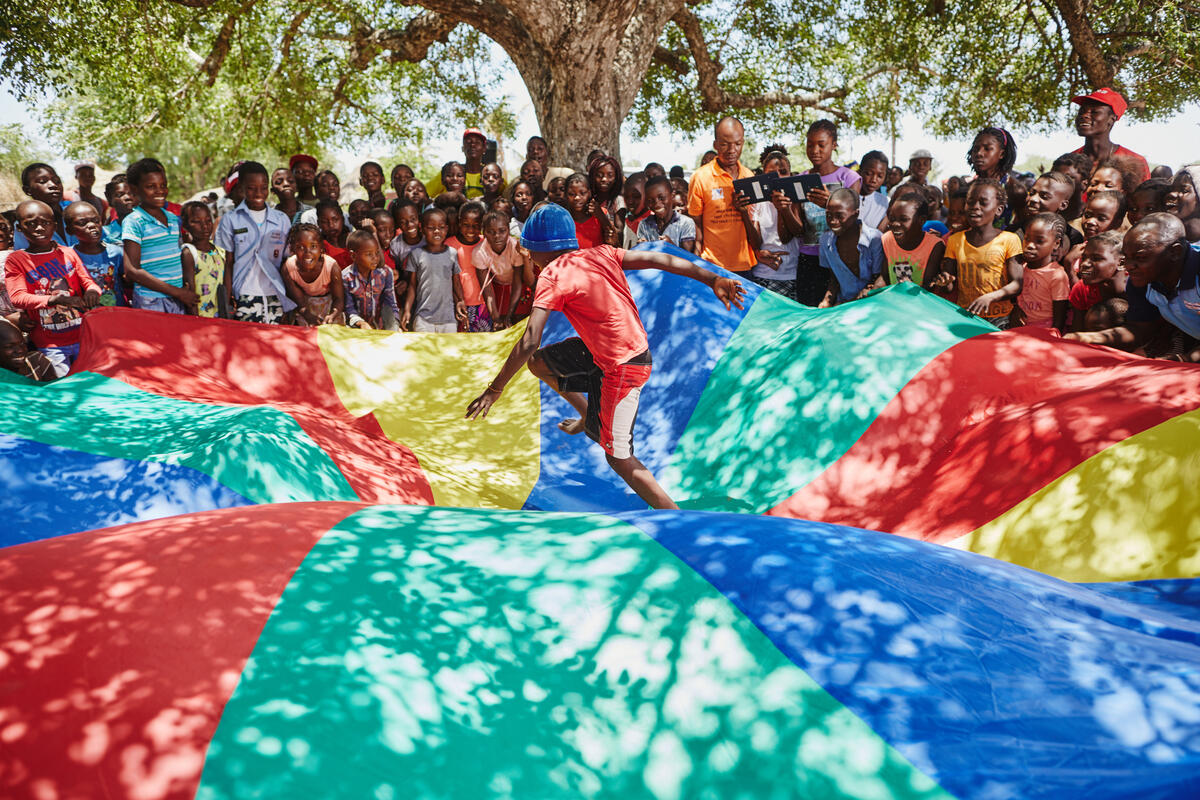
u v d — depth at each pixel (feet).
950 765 5.44
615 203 27.81
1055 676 6.13
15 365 17.76
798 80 56.34
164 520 7.78
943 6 49.24
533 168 31.91
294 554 6.99
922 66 54.44
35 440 12.03
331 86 54.08
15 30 37.58
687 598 6.77
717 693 6.09
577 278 12.46
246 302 22.13
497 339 20.43
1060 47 49.34
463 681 6.09
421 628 6.46
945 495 11.85
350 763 5.24
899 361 13.91
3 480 10.99
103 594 6.27
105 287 20.84
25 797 4.92
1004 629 6.63
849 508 12.76
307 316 22.36
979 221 17.84
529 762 5.64
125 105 53.21
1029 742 5.57
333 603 6.48
